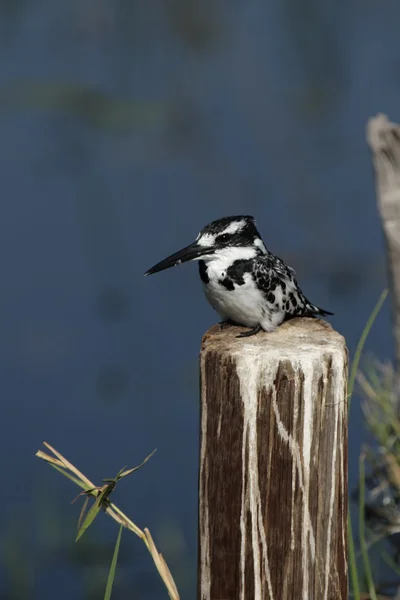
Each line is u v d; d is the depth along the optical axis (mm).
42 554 10023
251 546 4879
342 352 4934
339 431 4902
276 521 4863
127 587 9609
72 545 10133
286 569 4895
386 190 7047
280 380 4785
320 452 4859
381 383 7555
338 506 4965
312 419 4820
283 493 4855
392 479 7031
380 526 7145
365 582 7191
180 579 9719
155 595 9516
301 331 5422
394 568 7082
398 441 7043
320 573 4957
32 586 9617
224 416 4871
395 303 7203
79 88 22406
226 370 4832
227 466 4883
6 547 10078
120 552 10070
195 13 25250
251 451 4832
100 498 5055
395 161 7004
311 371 4781
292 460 4824
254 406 4805
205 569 5027
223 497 4922
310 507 4871
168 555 10023
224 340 5188
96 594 9586
